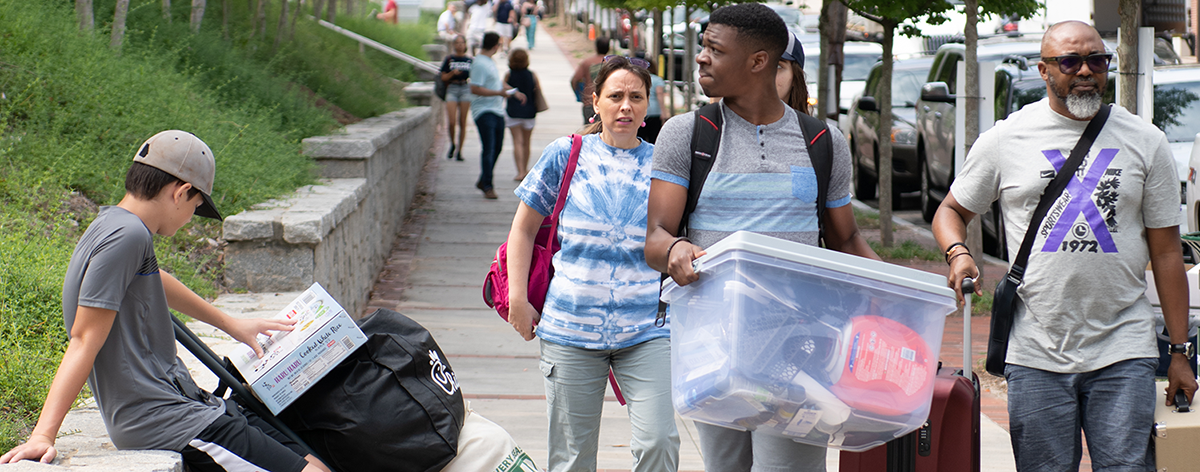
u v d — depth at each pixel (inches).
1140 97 246.1
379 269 360.5
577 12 1887.3
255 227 242.4
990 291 324.5
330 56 541.6
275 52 464.8
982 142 132.0
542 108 532.1
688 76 669.9
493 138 491.2
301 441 125.7
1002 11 362.9
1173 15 382.9
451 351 269.6
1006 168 129.1
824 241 120.6
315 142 331.0
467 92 606.2
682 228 115.3
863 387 96.0
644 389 139.0
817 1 981.2
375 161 355.9
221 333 186.5
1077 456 129.6
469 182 539.5
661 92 451.8
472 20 1121.4
